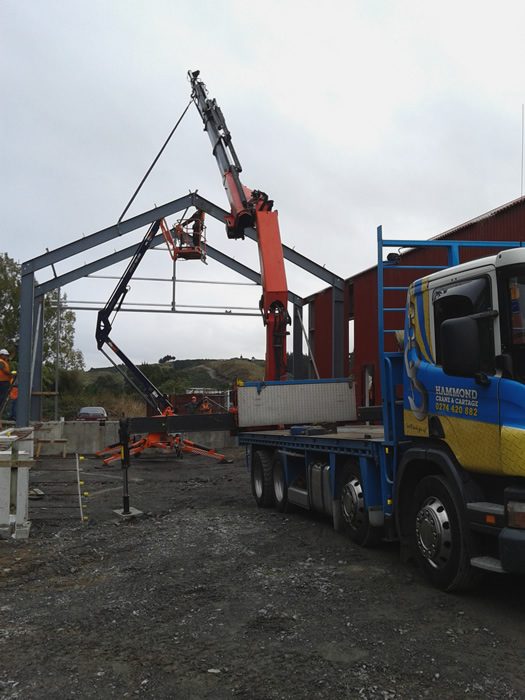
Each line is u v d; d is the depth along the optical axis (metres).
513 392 4.77
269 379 12.87
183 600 5.62
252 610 5.30
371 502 7.21
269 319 12.99
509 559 4.62
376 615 5.10
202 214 20.62
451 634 4.65
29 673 4.12
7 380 15.76
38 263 19.33
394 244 7.11
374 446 7.06
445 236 14.69
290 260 20.80
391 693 3.74
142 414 42.06
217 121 16.48
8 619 5.23
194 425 11.94
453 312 5.62
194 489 13.48
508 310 4.93
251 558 7.11
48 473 16.02
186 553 7.40
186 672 4.10
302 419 11.99
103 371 80.38
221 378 80.38
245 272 23.92
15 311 44.59
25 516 8.96
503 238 12.77
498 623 4.86
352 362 20.47
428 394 5.91
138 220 19.86
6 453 8.40
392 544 7.65
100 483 14.43
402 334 6.89
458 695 3.71
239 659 4.29
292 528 8.84
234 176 15.41
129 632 4.85
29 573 6.73
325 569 6.57
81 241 19.53
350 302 20.86
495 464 4.91
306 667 4.13
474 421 5.18
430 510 5.77
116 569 6.83
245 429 11.88
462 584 5.44
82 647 4.56
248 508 10.94
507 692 3.74
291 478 10.02
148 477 15.65
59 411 42.00
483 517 5.00
